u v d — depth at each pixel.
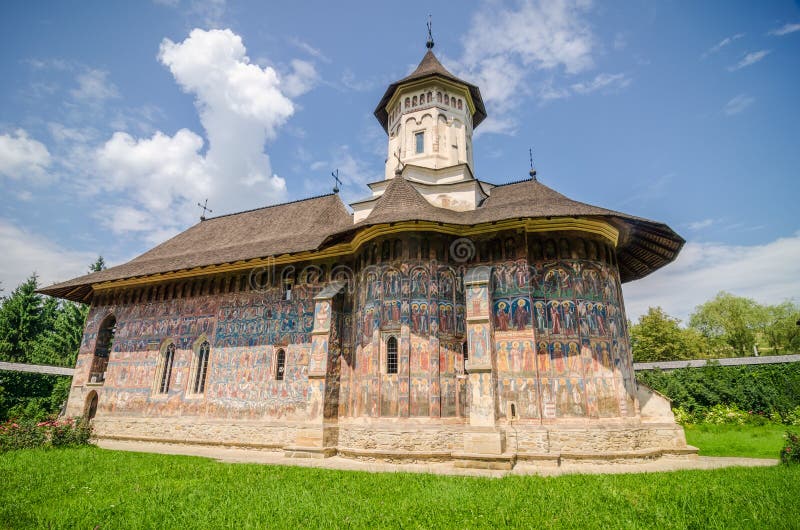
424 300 19.55
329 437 19.84
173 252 31.36
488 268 19.50
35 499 11.25
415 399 18.42
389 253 20.44
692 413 31.20
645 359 55.28
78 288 30.89
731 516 9.22
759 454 19.23
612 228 20.12
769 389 31.81
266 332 24.28
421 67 29.88
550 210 18.95
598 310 19.20
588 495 11.22
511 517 9.48
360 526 9.02
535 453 17.02
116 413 26.70
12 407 32.91
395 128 29.16
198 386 25.62
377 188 26.91
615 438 17.39
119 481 13.38
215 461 18.05
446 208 24.12
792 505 9.91
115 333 28.89
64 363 50.69
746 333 69.62
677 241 20.77
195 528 8.95
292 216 30.39
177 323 27.06
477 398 17.14
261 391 23.31
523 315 18.89
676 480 12.89
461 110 28.41
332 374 20.97
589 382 18.14
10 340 51.84
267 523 9.20
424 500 10.93
